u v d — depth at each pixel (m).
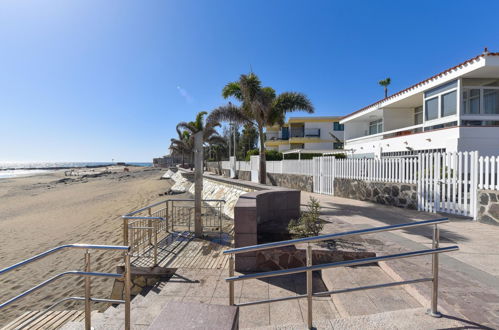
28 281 6.07
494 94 10.91
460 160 7.07
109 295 5.37
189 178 24.39
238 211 4.50
